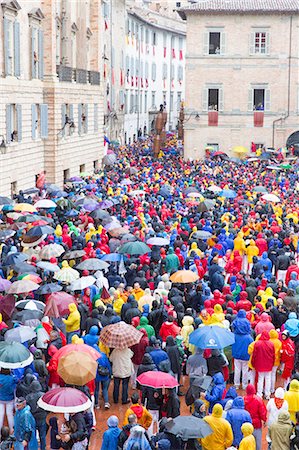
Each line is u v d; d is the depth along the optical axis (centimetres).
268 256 3375
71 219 3950
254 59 8450
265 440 2036
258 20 8369
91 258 2925
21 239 3422
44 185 5103
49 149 6122
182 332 2338
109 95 9444
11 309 2464
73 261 3130
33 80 5694
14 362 1881
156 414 1923
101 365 2152
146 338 2262
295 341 2342
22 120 5472
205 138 8662
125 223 3794
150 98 12425
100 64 7638
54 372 2011
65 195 4500
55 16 6044
